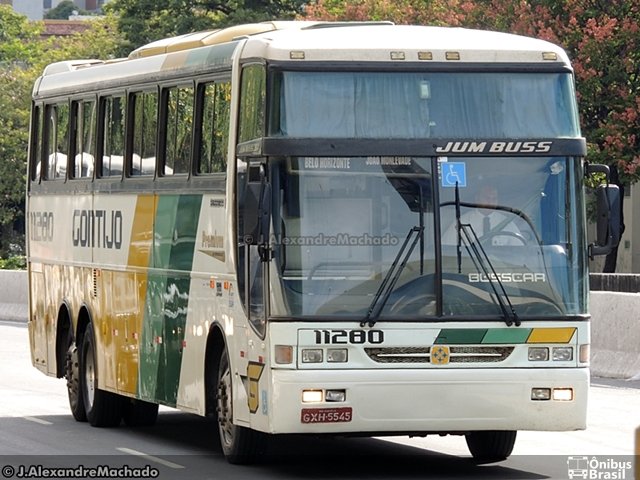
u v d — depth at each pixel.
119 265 38.62
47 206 45.28
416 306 29.00
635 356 49.28
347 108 29.45
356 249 29.02
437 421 28.95
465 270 29.27
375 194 29.22
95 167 40.66
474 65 30.05
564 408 29.39
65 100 43.66
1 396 47.47
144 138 37.34
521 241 29.59
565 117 30.20
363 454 34.16
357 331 28.75
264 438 31.72
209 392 32.94
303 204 28.98
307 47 29.55
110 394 39.97
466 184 29.52
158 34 126.38
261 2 128.00
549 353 29.44
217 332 32.44
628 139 79.19
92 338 40.53
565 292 29.59
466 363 29.11
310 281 28.83
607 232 29.73
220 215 32.00
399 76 29.75
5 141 147.75
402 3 95.56
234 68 31.19
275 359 28.69
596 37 78.06
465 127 29.77
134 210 37.56
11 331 75.44
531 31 81.44
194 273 33.53
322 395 28.58
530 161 29.84
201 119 33.69
